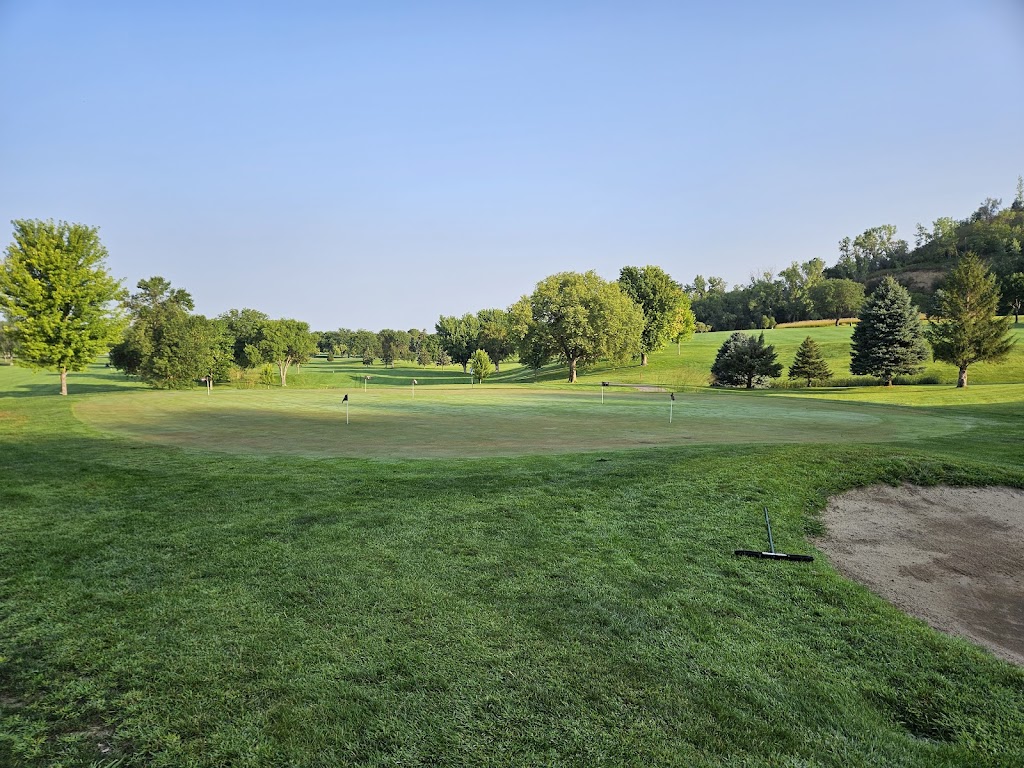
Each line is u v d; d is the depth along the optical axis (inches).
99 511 327.6
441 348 5270.7
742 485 391.5
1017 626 233.3
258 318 3865.7
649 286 3154.5
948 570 287.3
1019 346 2571.4
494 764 135.6
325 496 361.7
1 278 1387.8
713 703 161.9
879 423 859.4
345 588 228.1
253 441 644.7
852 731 153.3
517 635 195.0
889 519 357.4
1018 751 148.7
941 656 195.0
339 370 4603.8
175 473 433.7
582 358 2736.2
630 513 334.0
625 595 229.5
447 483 397.1
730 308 5684.1
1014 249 4997.5
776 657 189.2
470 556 264.2
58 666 172.9
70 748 138.9
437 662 177.5
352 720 150.1
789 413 1018.1
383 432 736.3
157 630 194.4
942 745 150.1
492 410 1069.1
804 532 323.9
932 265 5502.0
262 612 207.6
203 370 2404.0
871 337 2181.3
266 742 141.7
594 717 153.7
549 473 428.1
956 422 874.8
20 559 253.8
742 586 244.2
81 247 1483.8
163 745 140.6
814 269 6220.5
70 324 1462.8
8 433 655.1
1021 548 319.9
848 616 221.1
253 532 291.7
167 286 2994.6
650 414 1001.5
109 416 898.7
